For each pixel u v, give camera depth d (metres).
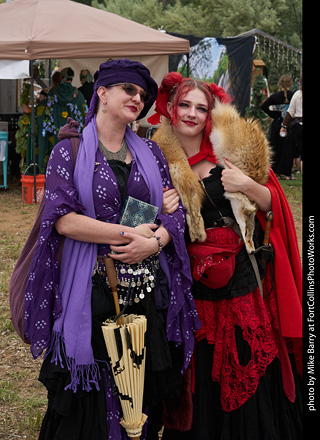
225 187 2.81
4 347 4.41
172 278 2.71
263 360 2.80
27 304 2.50
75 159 2.55
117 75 2.51
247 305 2.83
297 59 18.33
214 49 14.05
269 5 32.25
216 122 2.85
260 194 2.84
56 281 2.53
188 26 34.59
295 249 2.96
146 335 2.64
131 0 38.84
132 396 2.56
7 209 9.58
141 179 2.63
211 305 2.89
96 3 40.34
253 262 2.88
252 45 14.04
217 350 2.86
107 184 2.54
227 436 2.85
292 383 2.90
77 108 10.42
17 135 10.35
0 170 12.75
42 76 13.44
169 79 2.82
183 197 2.78
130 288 2.62
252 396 2.82
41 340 2.51
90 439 2.53
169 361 2.63
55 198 2.47
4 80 13.72
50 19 9.51
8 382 3.85
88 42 9.18
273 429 2.84
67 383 2.48
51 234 2.53
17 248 7.12
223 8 33.28
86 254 2.55
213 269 2.78
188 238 2.88
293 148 12.38
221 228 2.85
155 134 2.95
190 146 2.89
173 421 2.93
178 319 2.70
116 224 2.54
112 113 2.56
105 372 2.59
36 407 3.57
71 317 2.49
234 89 14.20
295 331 2.85
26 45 8.95
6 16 9.66
